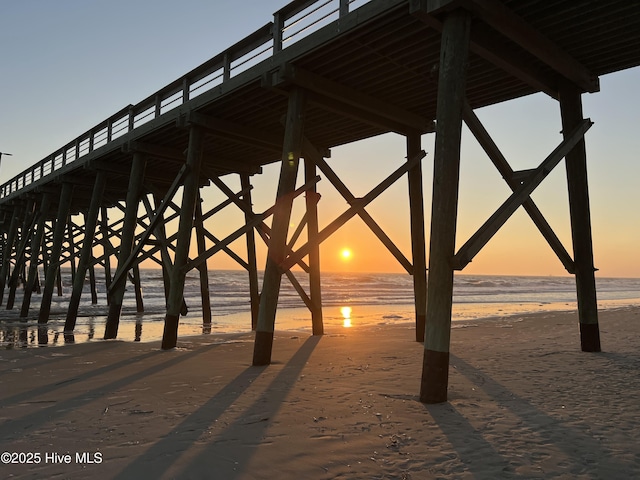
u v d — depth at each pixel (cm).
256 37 786
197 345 951
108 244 1537
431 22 521
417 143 927
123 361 762
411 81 755
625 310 1769
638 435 384
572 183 757
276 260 711
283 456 347
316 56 663
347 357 771
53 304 2330
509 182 658
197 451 358
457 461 336
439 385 484
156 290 3741
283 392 536
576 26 585
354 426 413
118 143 1127
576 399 495
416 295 951
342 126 978
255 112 905
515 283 7394
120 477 314
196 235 1515
